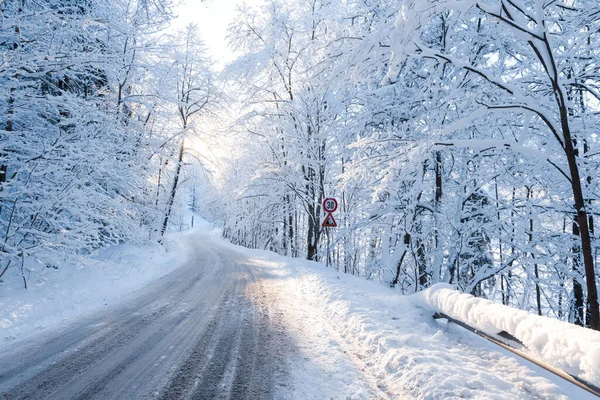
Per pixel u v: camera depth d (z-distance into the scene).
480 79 8.48
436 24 9.45
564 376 2.52
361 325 4.79
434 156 9.52
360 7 11.03
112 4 11.88
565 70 7.96
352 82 7.22
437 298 4.50
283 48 16.31
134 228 10.68
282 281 10.24
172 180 21.48
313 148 14.91
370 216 10.47
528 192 9.23
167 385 3.16
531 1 7.05
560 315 10.55
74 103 7.52
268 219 24.47
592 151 7.51
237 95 19.41
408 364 3.41
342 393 3.10
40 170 7.30
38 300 5.84
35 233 6.77
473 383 2.93
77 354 3.88
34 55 7.03
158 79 16.28
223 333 4.80
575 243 8.47
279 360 3.85
